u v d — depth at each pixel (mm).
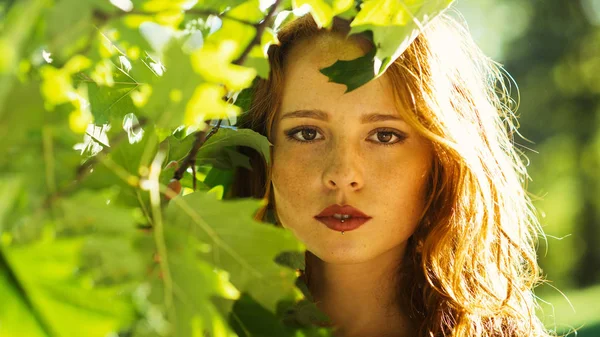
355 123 1094
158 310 557
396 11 742
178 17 724
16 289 508
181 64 557
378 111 1097
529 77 10664
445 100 1193
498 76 1527
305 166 1111
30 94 518
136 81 850
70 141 544
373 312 1280
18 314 508
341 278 1263
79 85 814
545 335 1453
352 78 792
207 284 584
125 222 537
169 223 638
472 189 1250
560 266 10711
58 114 545
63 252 509
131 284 528
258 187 1264
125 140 646
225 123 1188
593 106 10484
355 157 1095
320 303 1271
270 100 1167
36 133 533
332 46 1114
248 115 1224
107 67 831
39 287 507
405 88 1112
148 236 588
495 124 1451
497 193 1336
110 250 524
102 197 536
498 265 1342
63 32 580
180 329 570
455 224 1253
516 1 10961
